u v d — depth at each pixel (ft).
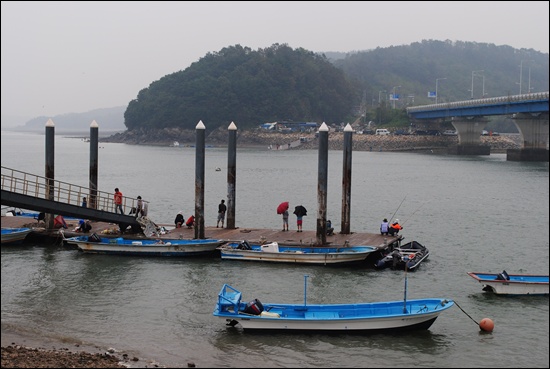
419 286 124.47
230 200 161.27
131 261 139.03
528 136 619.26
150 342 93.35
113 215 148.87
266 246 138.00
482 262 150.82
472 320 105.19
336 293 118.01
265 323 96.84
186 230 158.61
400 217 226.17
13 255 143.74
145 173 410.31
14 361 81.05
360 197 287.28
